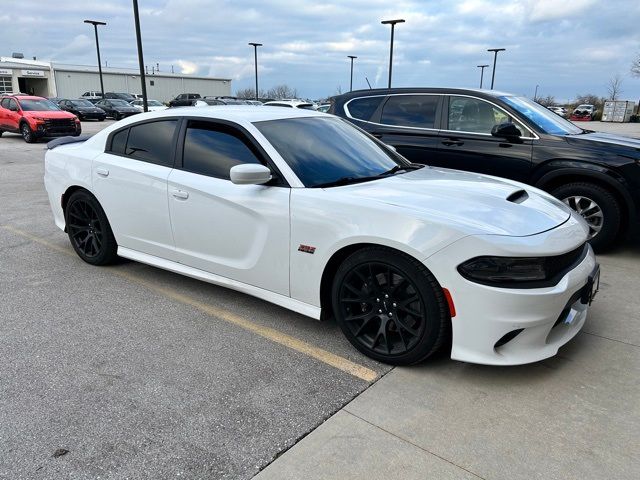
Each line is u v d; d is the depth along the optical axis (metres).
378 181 3.48
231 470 2.23
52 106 20.44
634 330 3.55
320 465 2.26
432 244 2.74
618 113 52.50
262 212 3.39
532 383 2.89
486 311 2.66
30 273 4.70
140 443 2.39
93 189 4.54
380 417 2.60
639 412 2.63
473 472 2.22
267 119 3.78
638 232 5.15
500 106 5.82
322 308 3.32
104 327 3.59
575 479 2.18
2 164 12.87
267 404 2.70
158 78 71.62
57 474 2.20
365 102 6.80
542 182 5.48
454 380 2.92
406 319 2.99
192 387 2.85
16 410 2.63
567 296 2.78
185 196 3.82
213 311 3.87
